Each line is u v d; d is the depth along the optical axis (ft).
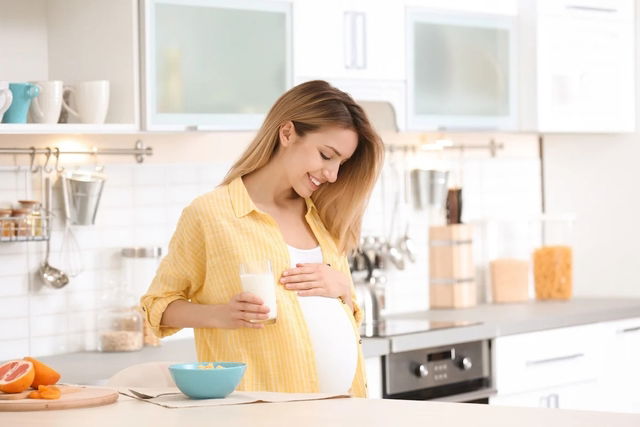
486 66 17.16
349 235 10.65
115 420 7.36
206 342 9.80
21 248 13.78
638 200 18.98
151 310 9.82
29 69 14.02
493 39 17.26
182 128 13.74
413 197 17.87
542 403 16.49
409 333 14.79
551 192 19.74
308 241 10.30
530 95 17.54
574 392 16.96
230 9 14.08
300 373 9.66
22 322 13.79
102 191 14.30
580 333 17.04
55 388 8.28
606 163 19.27
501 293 18.71
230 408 7.80
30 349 13.84
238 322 9.27
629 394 17.85
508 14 17.44
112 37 13.51
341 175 10.39
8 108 12.46
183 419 7.35
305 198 10.49
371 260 16.53
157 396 8.40
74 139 14.19
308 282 9.86
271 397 8.28
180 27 13.66
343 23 15.35
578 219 19.57
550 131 17.72
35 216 13.21
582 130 18.12
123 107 13.43
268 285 9.28
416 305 17.93
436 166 18.11
